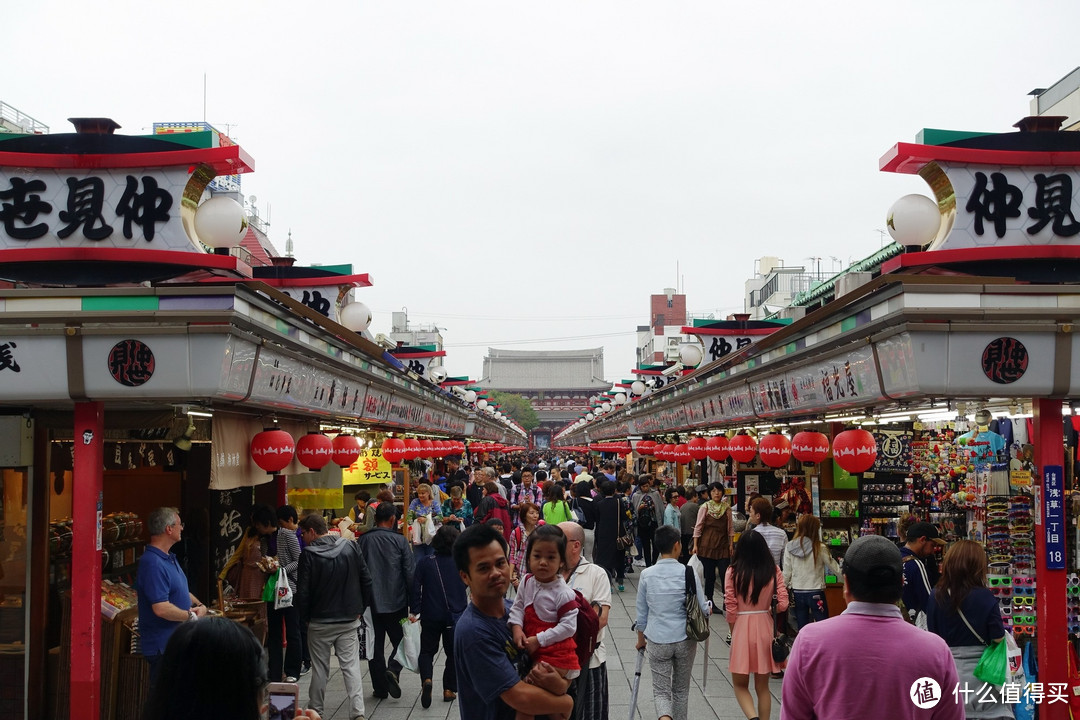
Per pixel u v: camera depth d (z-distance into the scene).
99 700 6.44
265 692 3.04
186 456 9.95
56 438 7.93
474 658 4.05
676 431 20.86
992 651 6.07
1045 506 6.51
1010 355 6.14
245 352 6.72
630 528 17.98
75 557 6.38
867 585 3.63
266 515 9.09
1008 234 6.77
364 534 9.30
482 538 4.16
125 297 6.19
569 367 153.25
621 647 11.32
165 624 6.36
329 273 12.48
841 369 7.80
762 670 7.48
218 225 6.64
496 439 50.12
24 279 6.66
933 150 6.69
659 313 78.06
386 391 13.52
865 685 3.49
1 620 7.40
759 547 7.65
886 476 11.84
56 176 6.62
